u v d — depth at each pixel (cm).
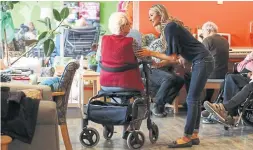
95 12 684
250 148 384
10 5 433
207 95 597
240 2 690
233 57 632
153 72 557
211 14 684
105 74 370
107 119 373
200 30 664
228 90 474
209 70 370
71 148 349
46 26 592
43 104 247
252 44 700
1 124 233
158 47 511
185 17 678
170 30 353
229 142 410
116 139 414
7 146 222
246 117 475
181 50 367
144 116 374
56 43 648
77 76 550
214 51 571
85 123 382
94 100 387
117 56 361
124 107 367
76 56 667
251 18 696
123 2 682
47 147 245
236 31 694
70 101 538
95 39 677
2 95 237
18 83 344
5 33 435
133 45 359
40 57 510
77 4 678
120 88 366
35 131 243
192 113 377
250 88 442
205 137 433
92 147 380
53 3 669
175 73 565
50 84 343
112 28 371
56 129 248
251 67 477
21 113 237
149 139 405
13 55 473
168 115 578
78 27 668
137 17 673
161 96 554
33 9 656
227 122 444
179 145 382
